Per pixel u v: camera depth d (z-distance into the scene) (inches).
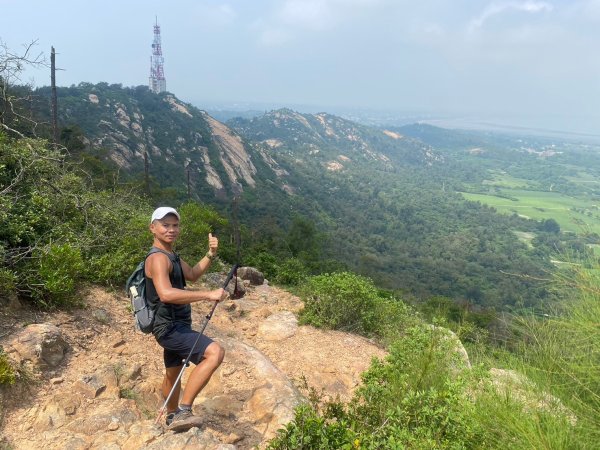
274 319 273.3
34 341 148.8
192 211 392.8
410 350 172.9
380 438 111.4
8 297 170.6
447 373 141.4
